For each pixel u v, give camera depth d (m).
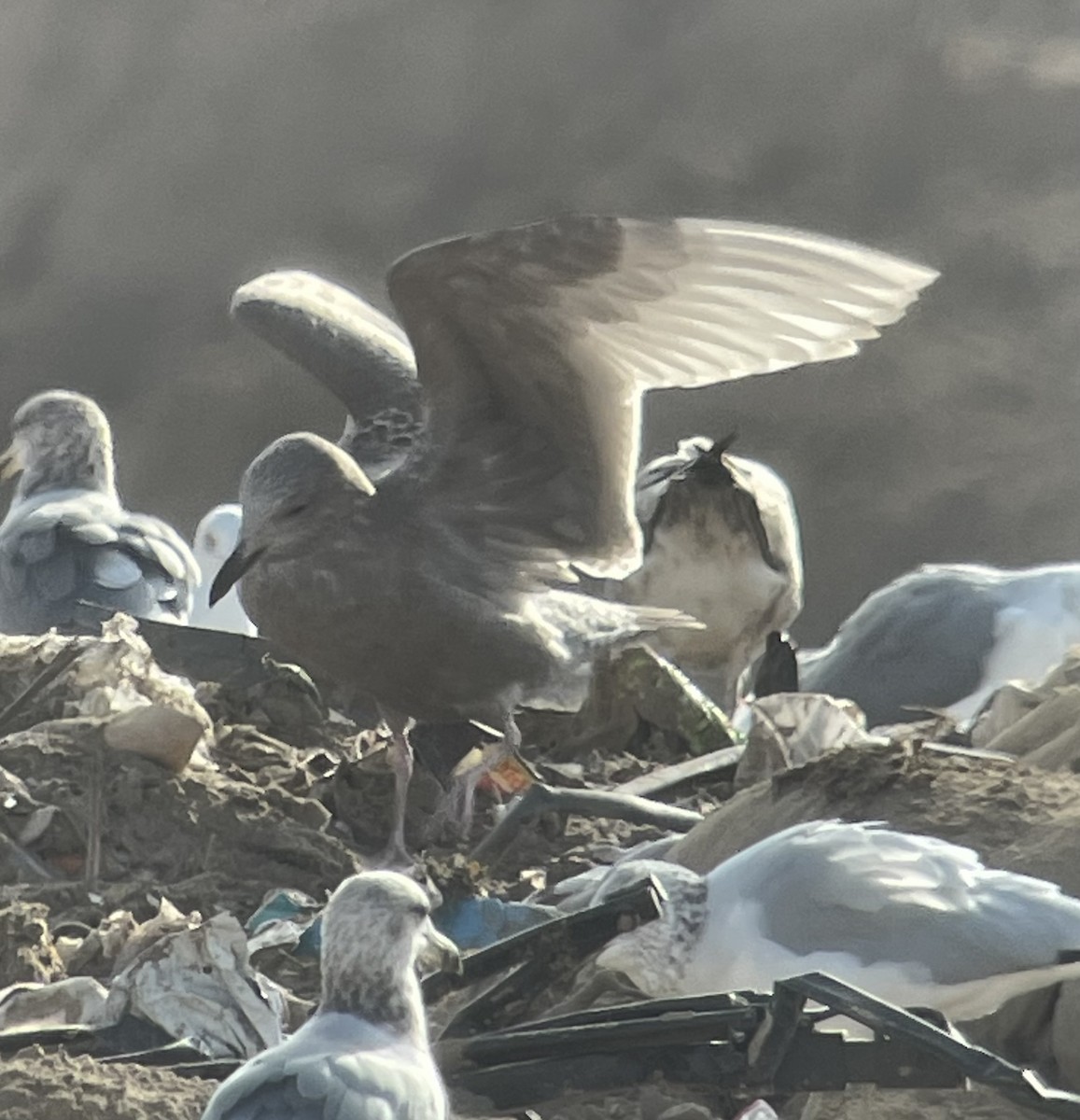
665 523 18.48
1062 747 12.66
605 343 13.02
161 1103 9.45
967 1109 10.03
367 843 13.59
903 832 10.99
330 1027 8.46
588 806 13.40
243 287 16.41
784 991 9.38
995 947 9.74
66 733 13.24
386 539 13.31
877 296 12.60
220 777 13.40
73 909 12.34
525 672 13.75
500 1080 9.58
